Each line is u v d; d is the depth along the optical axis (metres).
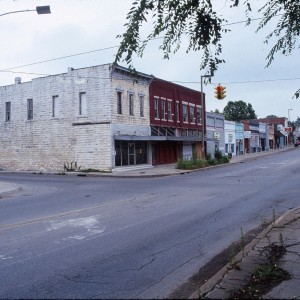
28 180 25.03
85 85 30.64
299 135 109.75
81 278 5.54
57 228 9.05
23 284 5.31
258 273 5.13
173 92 38.97
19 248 7.22
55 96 32.53
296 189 15.84
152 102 35.16
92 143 30.28
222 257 6.49
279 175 22.95
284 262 5.62
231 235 8.09
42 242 7.67
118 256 6.64
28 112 34.22
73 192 17.28
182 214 10.73
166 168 32.38
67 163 31.59
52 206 12.98
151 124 34.81
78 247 7.27
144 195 15.34
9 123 35.38
